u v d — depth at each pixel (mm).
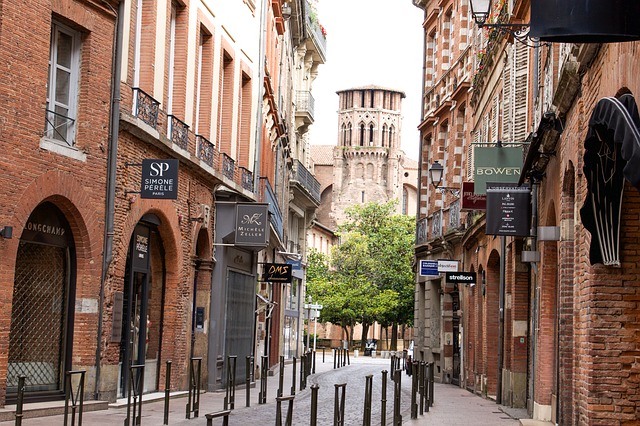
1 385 15852
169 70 24156
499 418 22328
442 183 45250
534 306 22375
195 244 25844
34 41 16531
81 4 18062
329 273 95250
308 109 58469
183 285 25000
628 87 10492
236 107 30500
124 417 17875
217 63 27938
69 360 18438
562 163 17656
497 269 31641
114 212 19516
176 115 24391
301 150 62469
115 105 19281
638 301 13305
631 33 8875
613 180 12648
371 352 95062
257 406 23000
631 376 13344
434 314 44438
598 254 13273
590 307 13555
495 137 30328
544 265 20891
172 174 20000
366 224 97188
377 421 20406
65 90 18250
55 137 17812
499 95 29438
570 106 16453
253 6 32531
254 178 33031
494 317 31469
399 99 143000
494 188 22094
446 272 33156
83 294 18547
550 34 8945
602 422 13383
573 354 15961
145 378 23312
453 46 43312
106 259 19078
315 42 61969
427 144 49000
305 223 61969
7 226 15766
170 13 23484
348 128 141625
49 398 17844
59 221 18125
